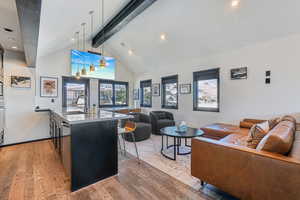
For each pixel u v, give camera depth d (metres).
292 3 2.40
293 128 1.91
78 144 1.87
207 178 1.74
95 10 2.89
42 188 1.88
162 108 5.65
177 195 1.74
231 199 1.65
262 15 2.71
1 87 3.43
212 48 3.90
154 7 3.35
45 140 4.16
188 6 3.06
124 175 2.19
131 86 6.89
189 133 2.74
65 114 2.63
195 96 4.59
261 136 1.74
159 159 2.75
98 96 5.67
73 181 1.82
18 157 2.91
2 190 1.85
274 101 3.06
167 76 5.42
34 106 4.03
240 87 3.55
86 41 5.30
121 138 3.99
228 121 3.79
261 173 1.33
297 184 1.15
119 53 5.96
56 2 1.95
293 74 2.83
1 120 3.40
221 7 2.83
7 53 3.62
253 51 3.32
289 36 2.84
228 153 1.55
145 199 1.67
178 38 4.04
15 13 1.98
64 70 4.77
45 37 2.88
